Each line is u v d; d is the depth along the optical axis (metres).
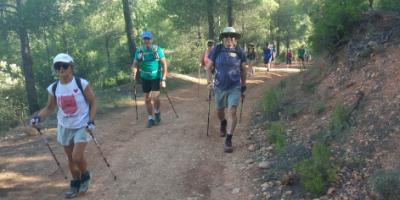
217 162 6.41
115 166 6.55
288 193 4.90
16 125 12.19
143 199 5.34
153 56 8.77
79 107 5.21
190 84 18.06
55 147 7.70
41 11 18.98
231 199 5.11
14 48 30.83
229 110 6.89
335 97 7.21
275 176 5.44
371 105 6.04
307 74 9.78
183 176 5.97
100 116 10.59
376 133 5.40
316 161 5.02
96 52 30.56
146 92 8.94
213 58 7.05
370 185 4.48
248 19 36.75
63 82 5.20
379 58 7.05
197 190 5.48
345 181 4.77
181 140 7.71
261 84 15.57
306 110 7.51
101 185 5.84
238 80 6.95
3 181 6.14
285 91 9.41
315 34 8.99
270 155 6.24
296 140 6.43
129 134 8.44
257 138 7.21
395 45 7.08
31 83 19.69
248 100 11.31
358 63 7.50
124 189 5.67
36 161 6.95
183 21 27.00
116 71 27.34
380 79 6.47
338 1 8.68
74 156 5.24
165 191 5.52
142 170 6.32
